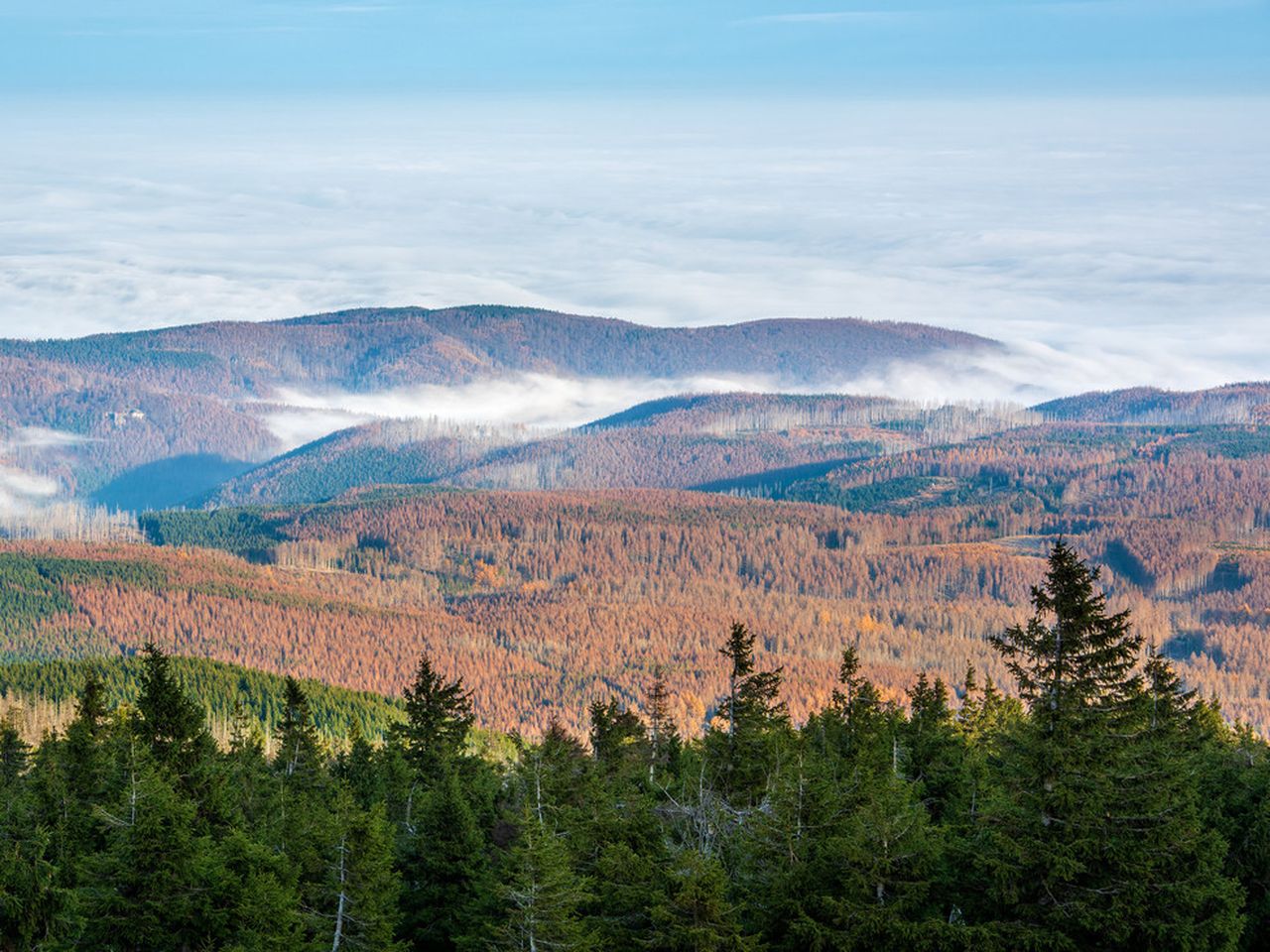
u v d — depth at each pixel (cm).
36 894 6266
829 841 6341
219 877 6366
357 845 6644
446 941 7644
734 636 8975
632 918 6700
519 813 7994
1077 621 5888
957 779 8469
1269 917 6962
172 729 8875
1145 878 5841
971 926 5881
